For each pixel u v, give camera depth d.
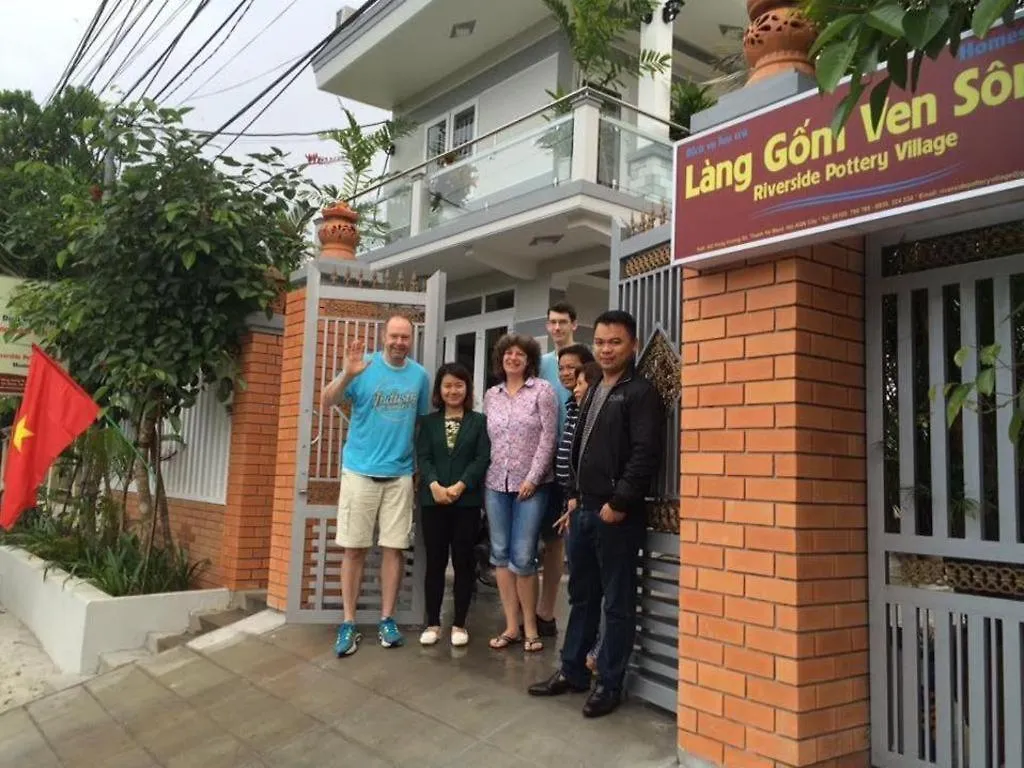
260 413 7.18
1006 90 2.70
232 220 6.93
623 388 4.03
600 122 8.78
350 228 6.77
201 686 5.16
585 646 4.29
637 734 3.83
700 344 3.70
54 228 9.02
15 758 4.73
